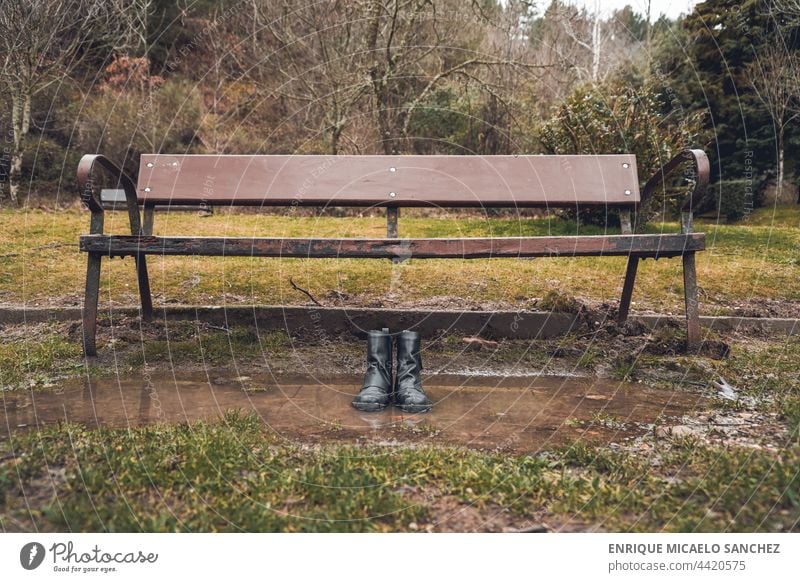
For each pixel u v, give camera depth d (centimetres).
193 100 1532
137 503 198
